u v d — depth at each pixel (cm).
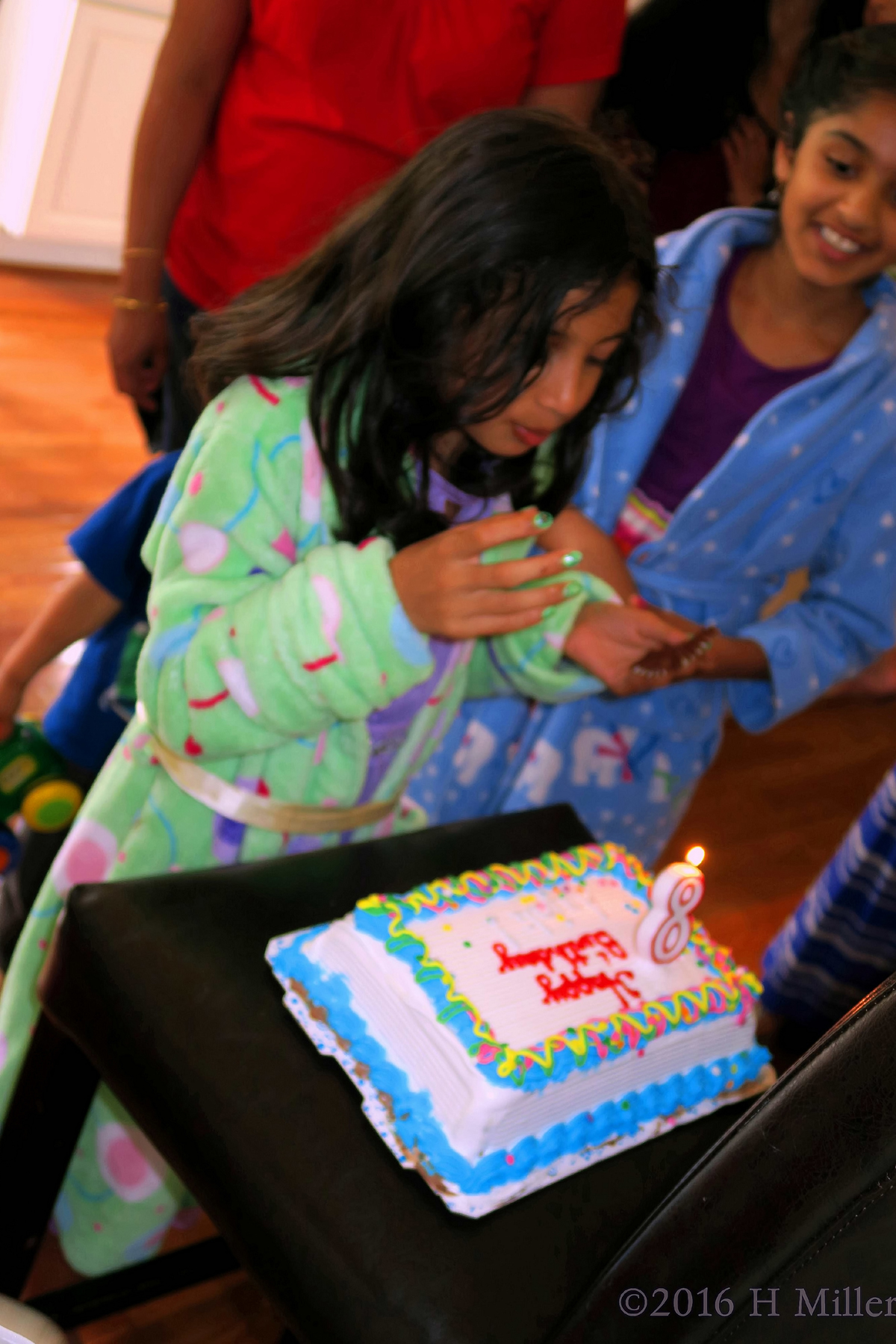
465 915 87
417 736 103
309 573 83
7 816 146
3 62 371
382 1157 72
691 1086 85
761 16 152
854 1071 48
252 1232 69
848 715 319
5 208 387
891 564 139
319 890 91
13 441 296
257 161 147
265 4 141
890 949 148
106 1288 116
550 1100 75
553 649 106
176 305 161
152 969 79
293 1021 79
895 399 133
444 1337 63
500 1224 70
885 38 113
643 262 84
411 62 141
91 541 135
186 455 92
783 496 135
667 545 134
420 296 80
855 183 116
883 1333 47
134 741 102
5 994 109
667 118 164
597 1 145
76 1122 94
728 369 133
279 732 88
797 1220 48
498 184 79
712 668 127
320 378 87
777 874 244
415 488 95
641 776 144
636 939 89
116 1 350
